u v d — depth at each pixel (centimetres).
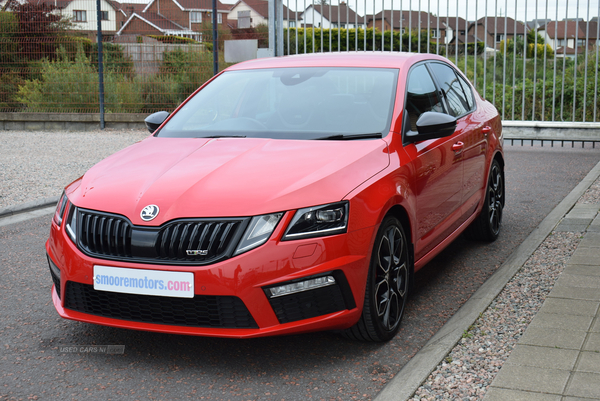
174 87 1397
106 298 306
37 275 464
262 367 311
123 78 1428
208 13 1317
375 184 322
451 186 430
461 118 479
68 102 1451
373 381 294
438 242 419
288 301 288
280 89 422
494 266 479
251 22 1266
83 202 318
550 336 313
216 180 311
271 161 328
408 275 361
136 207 302
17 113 1469
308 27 1366
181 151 361
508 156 1067
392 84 405
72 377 303
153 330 297
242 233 286
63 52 1445
